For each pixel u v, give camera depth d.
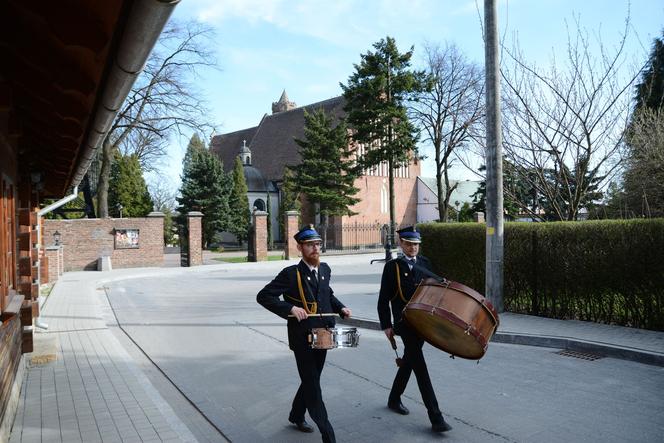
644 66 13.82
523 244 10.64
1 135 4.70
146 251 28.91
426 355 7.82
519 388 6.14
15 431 4.89
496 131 10.54
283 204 51.31
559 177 14.06
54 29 2.96
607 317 9.38
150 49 2.82
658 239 8.47
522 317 10.28
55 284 20.12
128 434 4.80
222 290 17.94
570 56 13.81
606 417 5.14
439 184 34.47
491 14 10.36
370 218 53.12
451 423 5.05
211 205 47.38
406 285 5.16
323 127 43.66
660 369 6.89
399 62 33.31
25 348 6.73
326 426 4.25
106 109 4.17
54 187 12.01
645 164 15.14
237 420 5.36
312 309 4.60
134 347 9.02
